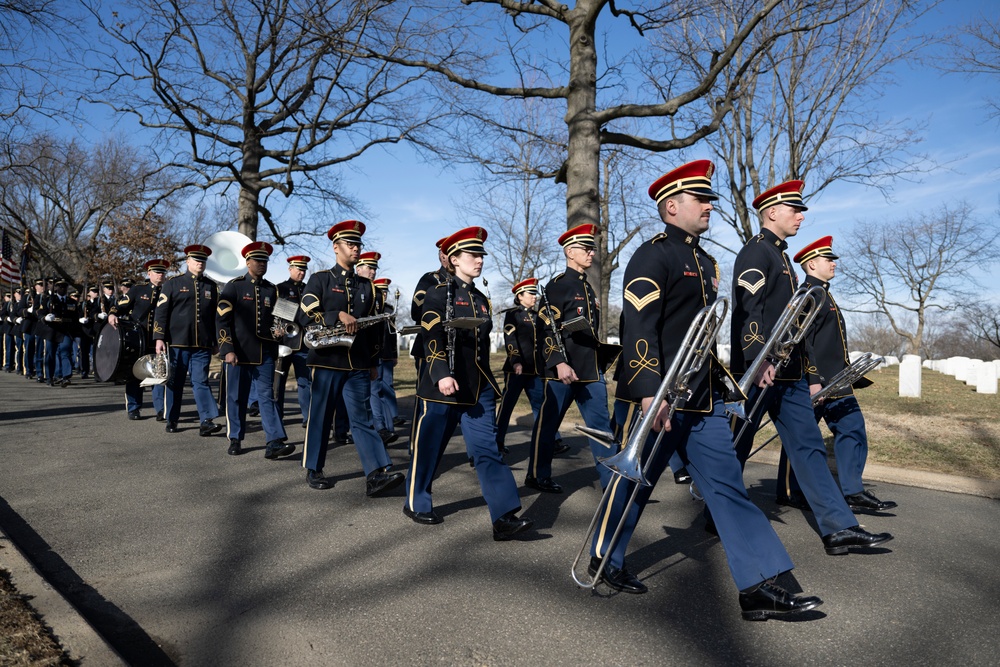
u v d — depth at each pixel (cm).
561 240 650
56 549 458
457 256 517
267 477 663
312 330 620
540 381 781
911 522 530
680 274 365
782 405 467
